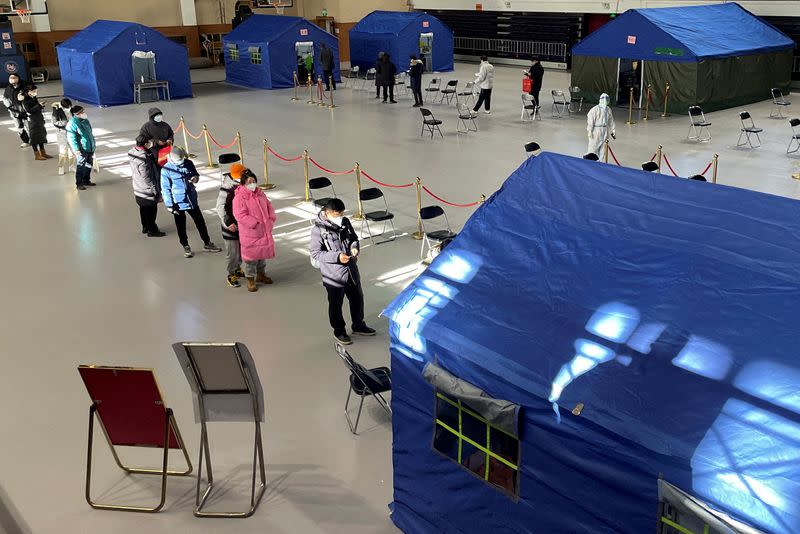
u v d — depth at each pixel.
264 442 6.90
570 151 17.58
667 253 4.97
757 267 4.63
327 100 26.12
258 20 30.42
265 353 8.56
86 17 34.91
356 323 8.86
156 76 26.70
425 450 5.56
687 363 4.27
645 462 4.11
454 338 5.12
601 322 4.75
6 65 29.00
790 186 14.33
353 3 39.22
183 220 11.39
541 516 4.80
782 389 3.94
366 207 13.69
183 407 7.52
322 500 6.13
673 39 21.36
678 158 16.64
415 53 31.22
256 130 21.14
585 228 5.45
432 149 18.11
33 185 16.08
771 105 23.31
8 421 7.37
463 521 5.38
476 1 37.16
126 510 6.08
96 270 11.20
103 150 19.16
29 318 9.63
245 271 10.20
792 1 25.75
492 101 25.34
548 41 34.22
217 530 5.82
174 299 10.09
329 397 7.64
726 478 3.77
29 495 6.28
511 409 4.71
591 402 4.34
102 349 8.77
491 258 5.59
